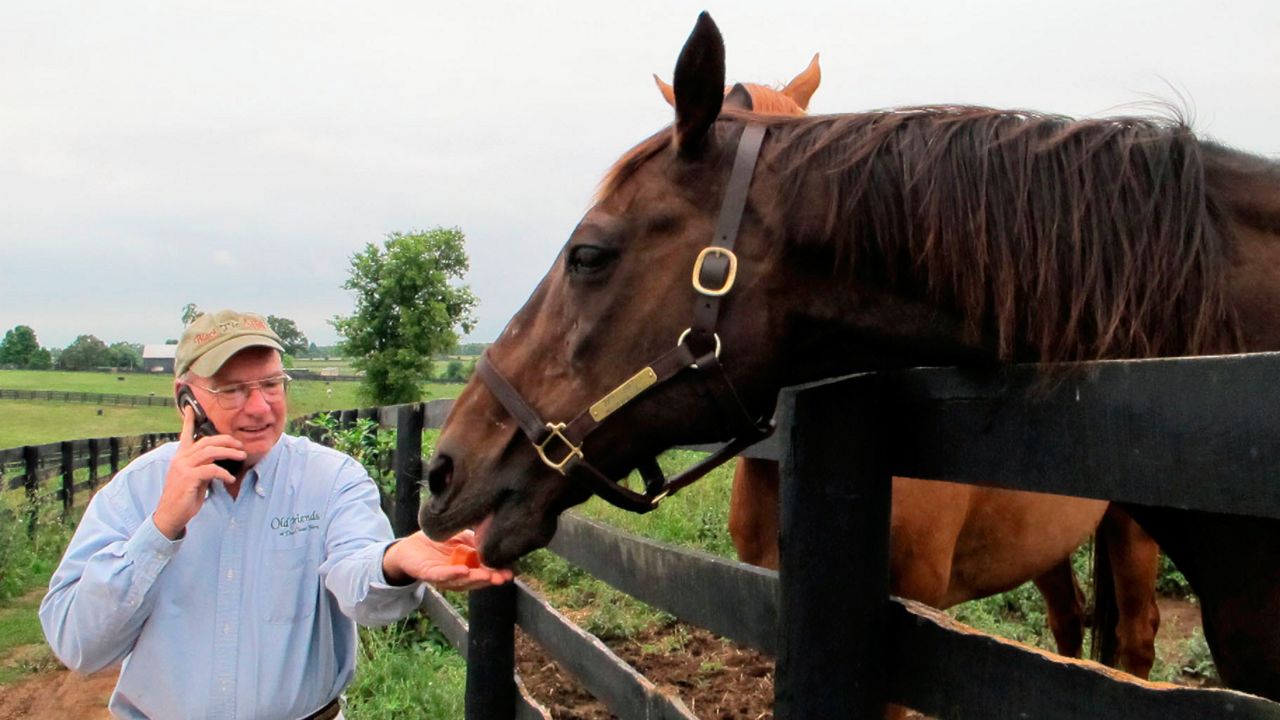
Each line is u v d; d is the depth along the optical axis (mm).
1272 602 1669
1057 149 1648
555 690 5016
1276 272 1654
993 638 1377
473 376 2035
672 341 1783
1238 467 1039
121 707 2246
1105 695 1191
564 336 1878
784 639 1620
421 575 1962
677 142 1801
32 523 10992
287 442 2342
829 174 1738
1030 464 1330
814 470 1591
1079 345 1577
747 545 3303
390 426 7465
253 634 2188
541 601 3256
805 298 1770
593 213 1859
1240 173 1744
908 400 1584
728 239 1759
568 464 1838
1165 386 1137
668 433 1814
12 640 7320
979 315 1633
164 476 2221
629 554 2547
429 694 4773
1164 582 6617
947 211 1636
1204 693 1075
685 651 5582
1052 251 1583
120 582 1958
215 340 2082
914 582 2990
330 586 2197
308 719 2291
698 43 1714
